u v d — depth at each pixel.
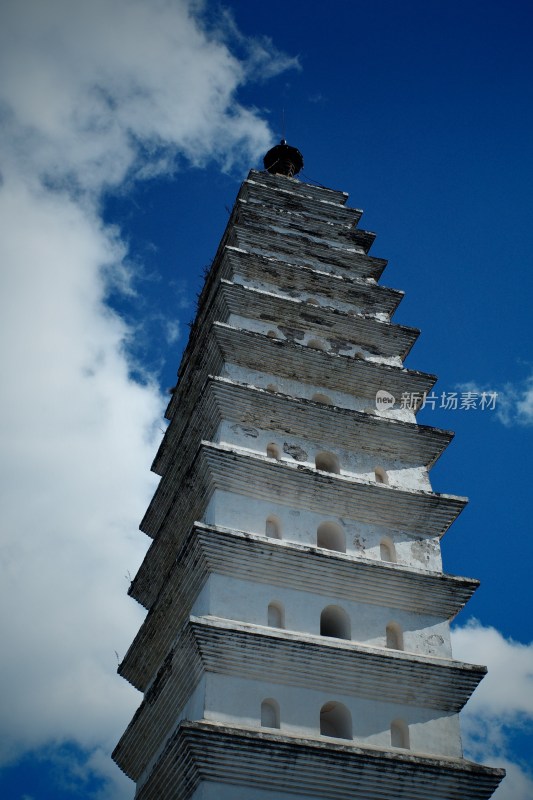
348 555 33.28
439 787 29.28
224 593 31.36
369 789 28.55
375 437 38.50
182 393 43.88
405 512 36.41
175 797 28.72
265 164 57.72
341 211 51.50
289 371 39.91
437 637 33.62
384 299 45.59
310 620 32.06
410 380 41.31
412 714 31.38
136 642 37.75
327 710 31.27
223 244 48.94
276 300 41.88
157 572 40.19
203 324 44.28
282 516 34.53
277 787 27.66
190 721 27.30
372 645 32.34
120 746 36.75
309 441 37.56
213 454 33.72
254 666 29.81
